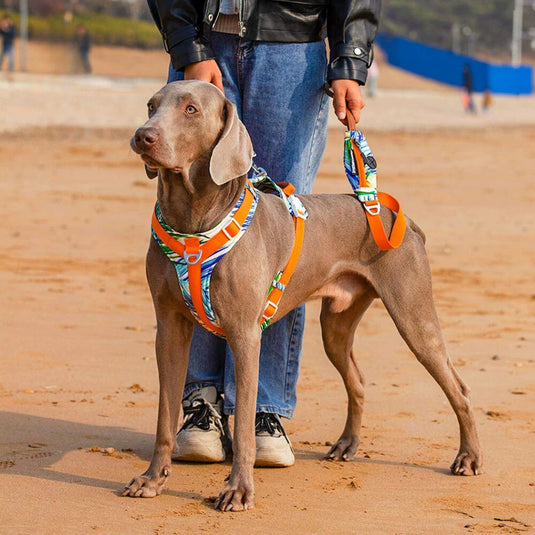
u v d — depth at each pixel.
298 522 6.11
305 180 7.77
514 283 15.20
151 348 10.64
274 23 7.40
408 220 7.60
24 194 22.61
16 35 70.56
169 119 6.08
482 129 51.22
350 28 7.40
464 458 7.21
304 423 8.34
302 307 7.64
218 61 7.50
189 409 7.45
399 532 6.00
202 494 6.60
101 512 6.13
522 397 9.22
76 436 7.66
